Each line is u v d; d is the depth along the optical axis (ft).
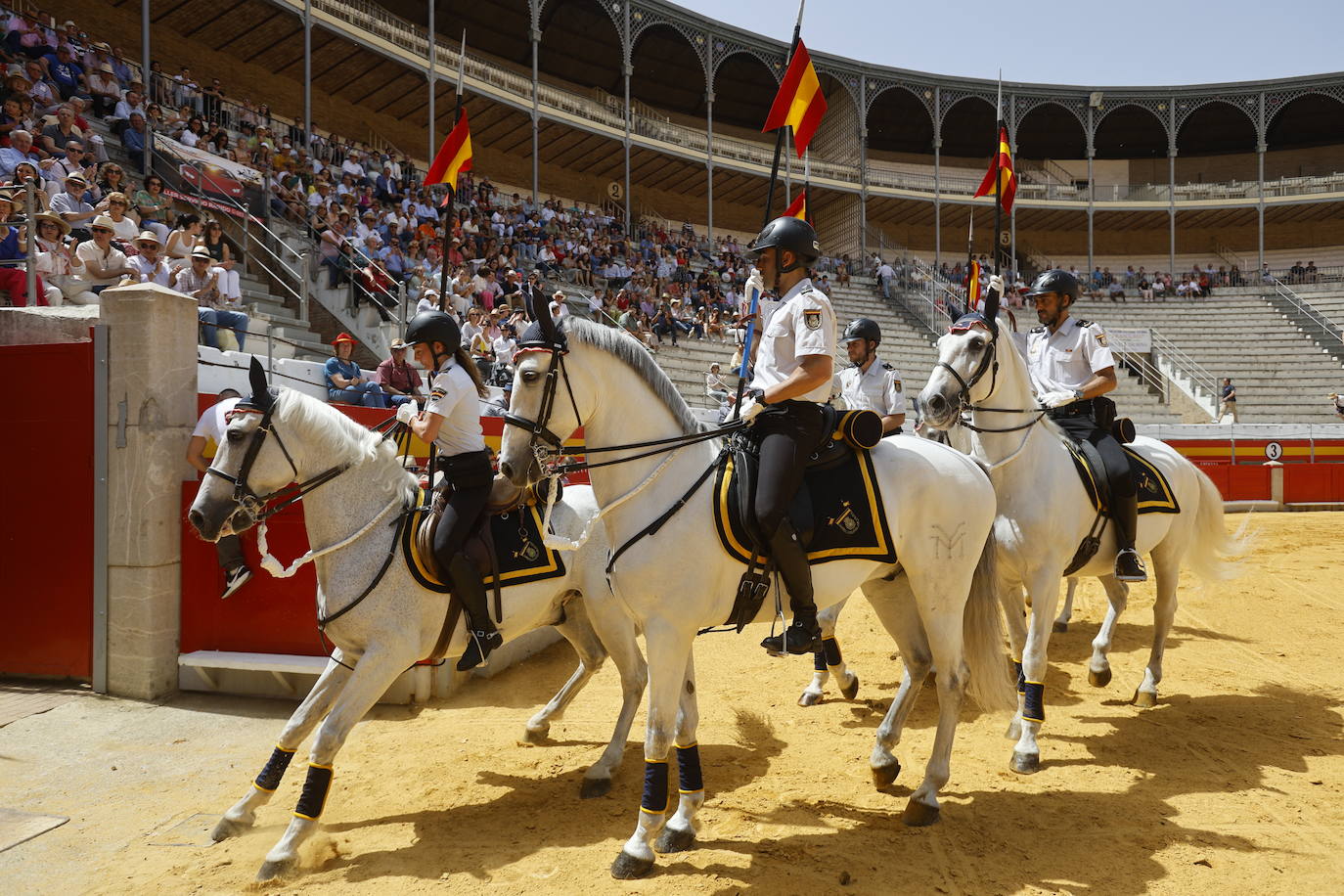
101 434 20.30
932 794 13.82
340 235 49.37
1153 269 143.43
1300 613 29.66
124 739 17.85
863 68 117.50
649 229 105.29
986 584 15.29
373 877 12.26
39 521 20.77
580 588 16.56
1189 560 22.47
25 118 40.60
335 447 14.33
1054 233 144.56
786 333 13.16
